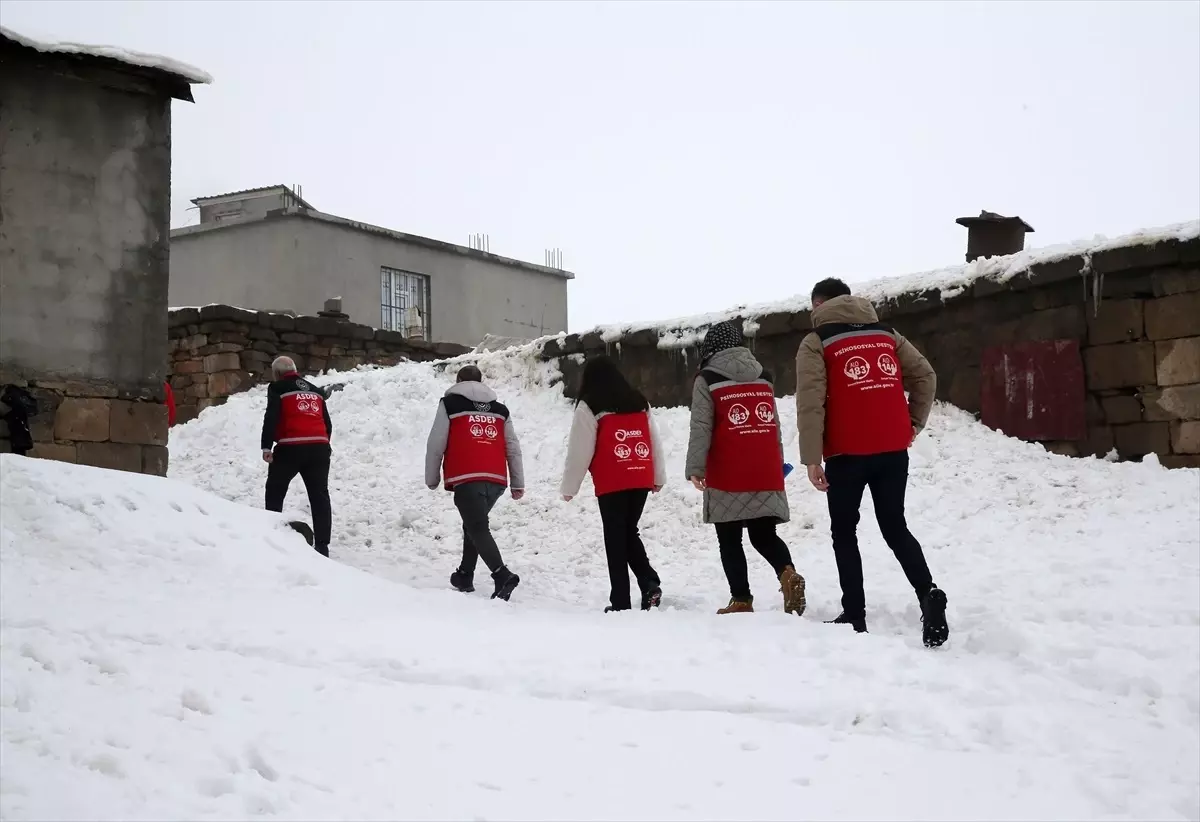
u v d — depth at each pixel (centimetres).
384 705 410
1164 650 508
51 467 722
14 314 1034
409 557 975
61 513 675
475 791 332
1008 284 1045
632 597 791
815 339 580
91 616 530
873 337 579
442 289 3662
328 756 354
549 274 4000
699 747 375
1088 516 859
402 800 323
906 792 342
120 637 500
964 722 409
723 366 636
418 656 484
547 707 417
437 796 327
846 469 571
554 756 364
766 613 576
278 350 1933
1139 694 452
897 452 566
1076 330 1013
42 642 465
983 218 1370
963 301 1088
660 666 471
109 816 299
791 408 1158
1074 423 1000
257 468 1342
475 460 789
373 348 2069
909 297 1113
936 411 1092
